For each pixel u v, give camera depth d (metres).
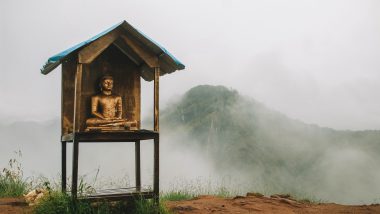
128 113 4.40
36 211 3.62
